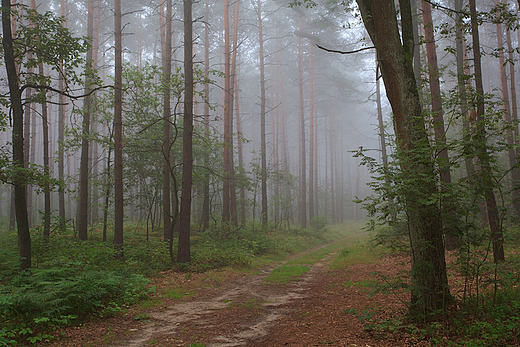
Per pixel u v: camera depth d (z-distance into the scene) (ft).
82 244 34.94
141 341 18.30
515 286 20.94
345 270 42.65
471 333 14.84
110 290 25.68
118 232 40.52
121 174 41.98
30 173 26.68
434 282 17.56
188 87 43.37
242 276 40.27
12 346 16.14
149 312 23.91
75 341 17.97
